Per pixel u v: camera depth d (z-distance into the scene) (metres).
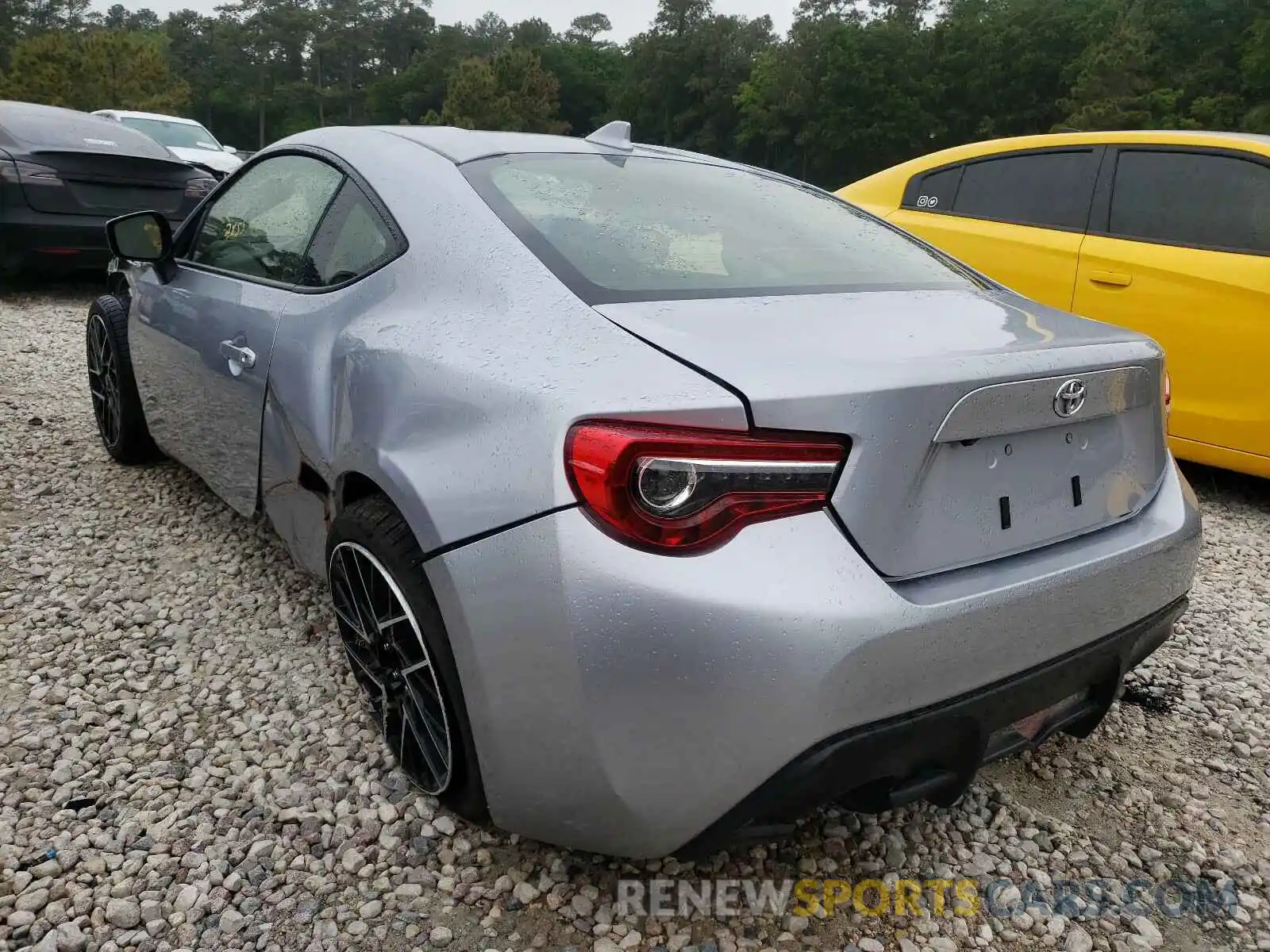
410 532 1.83
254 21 124.62
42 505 3.61
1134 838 2.13
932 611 1.53
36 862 1.89
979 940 1.82
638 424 1.47
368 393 1.94
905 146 70.00
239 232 2.93
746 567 1.44
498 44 132.88
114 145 7.26
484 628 1.60
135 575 3.11
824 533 1.49
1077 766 2.38
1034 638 1.68
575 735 1.52
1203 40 58.56
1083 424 1.84
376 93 116.56
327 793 2.12
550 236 1.99
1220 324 4.14
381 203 2.28
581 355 1.63
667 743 1.48
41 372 5.45
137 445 3.91
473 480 1.62
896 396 1.51
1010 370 1.63
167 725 2.35
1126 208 4.53
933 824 2.13
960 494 1.63
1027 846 2.08
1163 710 2.66
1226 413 4.16
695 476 1.45
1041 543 1.77
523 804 1.67
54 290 7.95
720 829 1.55
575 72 107.81
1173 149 4.43
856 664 1.47
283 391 2.36
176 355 3.11
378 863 1.92
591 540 1.47
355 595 2.11
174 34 125.56
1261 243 4.09
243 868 1.90
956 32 71.12
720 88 85.19
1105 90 57.16
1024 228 4.86
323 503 2.32
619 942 1.76
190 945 1.73
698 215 2.26
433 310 1.96
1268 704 2.71
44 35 50.09
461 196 2.12
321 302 2.33
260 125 125.56
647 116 92.25
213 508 3.66
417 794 2.12
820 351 1.60
